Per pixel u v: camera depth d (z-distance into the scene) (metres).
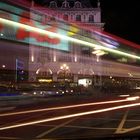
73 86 25.81
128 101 21.84
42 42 20.08
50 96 19.77
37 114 14.94
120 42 26.12
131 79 32.56
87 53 25.75
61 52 25.67
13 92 17.02
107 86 31.86
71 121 13.45
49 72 33.84
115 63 29.64
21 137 9.89
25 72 25.47
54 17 17.75
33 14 15.83
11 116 14.11
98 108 17.70
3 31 15.28
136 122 13.38
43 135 10.26
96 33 22.27
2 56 20.30
